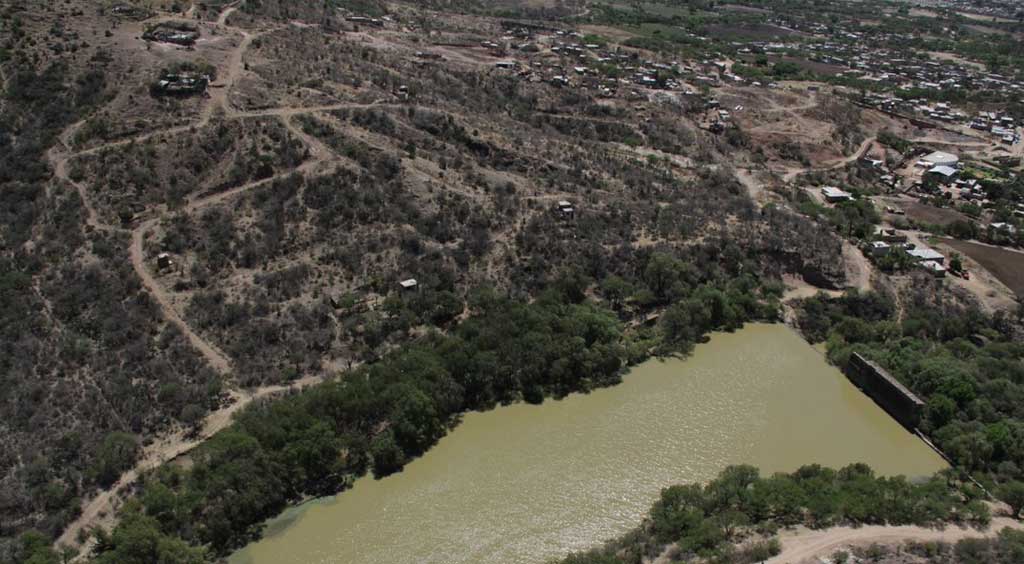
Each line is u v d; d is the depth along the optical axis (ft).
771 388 415.64
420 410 351.67
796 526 299.17
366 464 345.10
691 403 398.83
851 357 424.46
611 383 413.39
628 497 327.88
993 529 299.58
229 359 381.40
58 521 286.87
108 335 374.84
